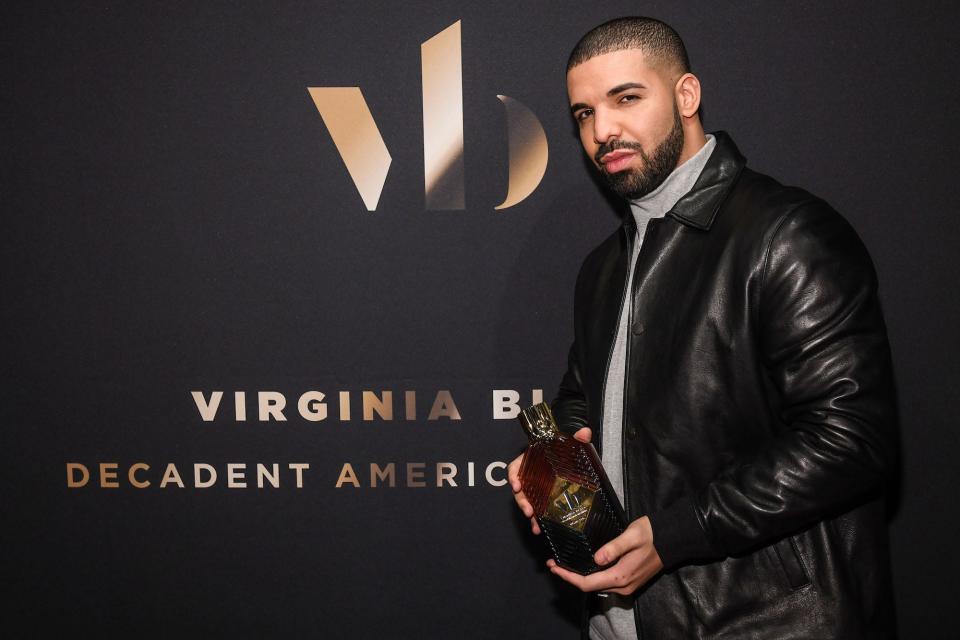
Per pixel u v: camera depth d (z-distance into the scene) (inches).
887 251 59.6
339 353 63.1
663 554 36.9
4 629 66.5
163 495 65.0
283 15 60.7
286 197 62.1
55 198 63.1
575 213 61.1
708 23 58.9
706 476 39.8
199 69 61.5
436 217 61.7
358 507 64.3
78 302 63.8
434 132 61.1
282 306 63.0
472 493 63.6
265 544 64.9
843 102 58.8
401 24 60.4
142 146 62.3
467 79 60.6
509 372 62.6
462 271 62.1
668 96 41.6
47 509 65.6
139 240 63.1
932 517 60.9
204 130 61.9
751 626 39.1
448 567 64.2
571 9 59.6
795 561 38.8
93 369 64.2
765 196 39.8
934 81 58.1
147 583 65.7
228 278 63.0
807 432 35.6
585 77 41.8
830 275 36.4
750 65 59.0
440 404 63.1
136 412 64.4
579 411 51.6
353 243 62.2
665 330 41.2
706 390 39.4
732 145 43.2
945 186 58.8
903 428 60.7
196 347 63.7
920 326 59.9
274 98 61.4
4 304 64.1
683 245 41.8
